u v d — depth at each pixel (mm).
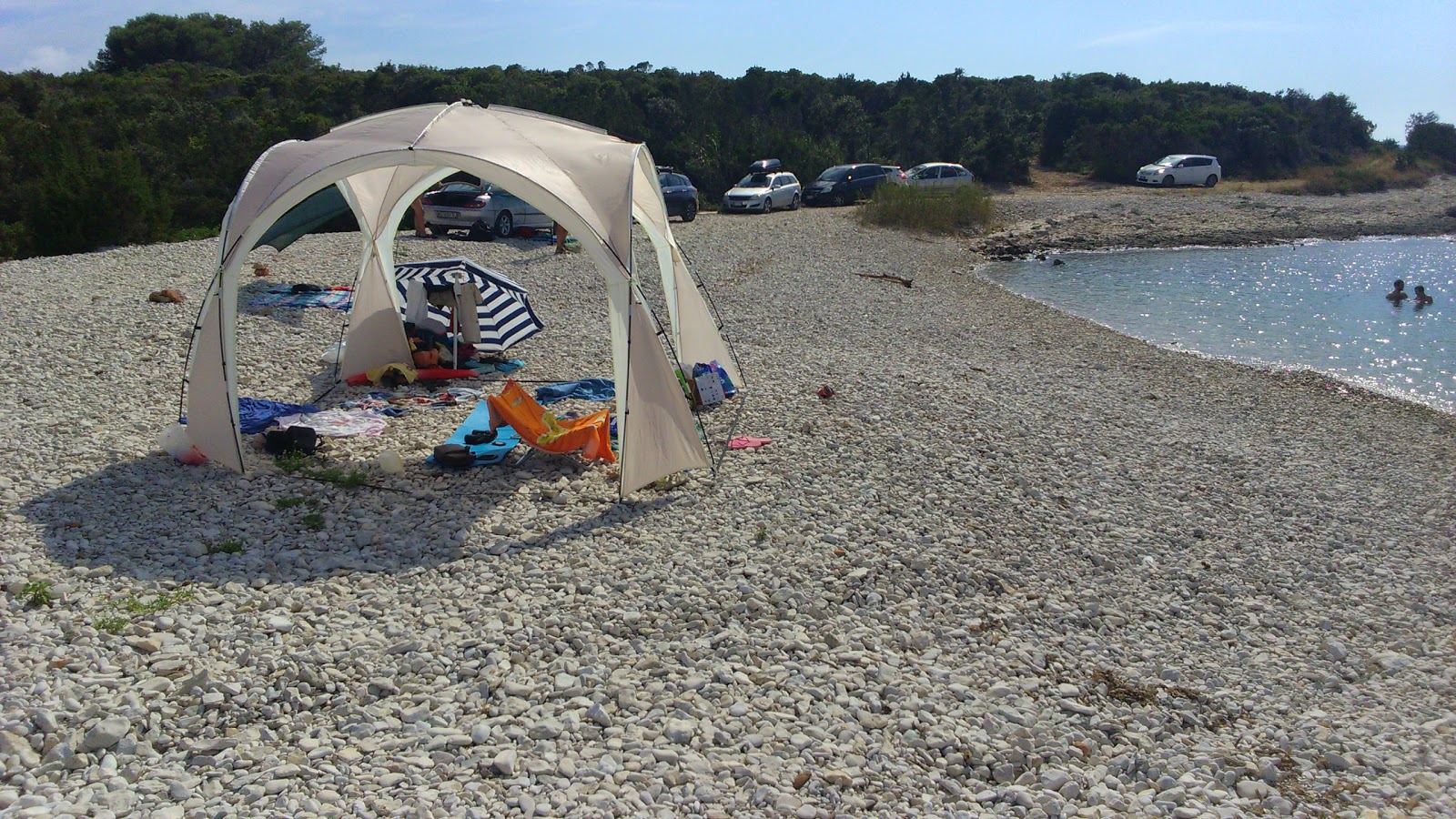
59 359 11742
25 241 24422
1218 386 15961
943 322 19422
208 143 36906
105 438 9031
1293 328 21203
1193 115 56219
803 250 27109
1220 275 28359
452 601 6570
